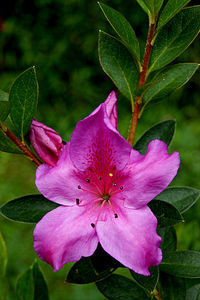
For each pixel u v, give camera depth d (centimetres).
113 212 27
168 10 27
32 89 27
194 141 93
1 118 27
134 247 25
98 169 28
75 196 27
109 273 27
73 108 115
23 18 118
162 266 29
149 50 28
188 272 28
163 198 29
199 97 112
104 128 27
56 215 27
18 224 80
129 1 111
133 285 30
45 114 113
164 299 29
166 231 30
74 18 114
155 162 26
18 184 93
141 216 26
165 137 29
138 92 28
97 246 27
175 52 29
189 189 29
